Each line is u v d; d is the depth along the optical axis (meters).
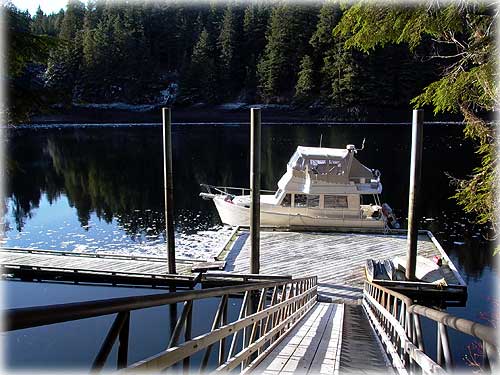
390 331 6.30
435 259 13.74
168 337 9.77
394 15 6.20
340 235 17.20
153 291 12.64
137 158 36.44
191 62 69.56
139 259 14.33
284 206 18.03
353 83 59.88
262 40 70.88
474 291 12.64
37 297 12.17
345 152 18.19
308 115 63.00
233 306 11.54
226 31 70.06
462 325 2.37
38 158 36.81
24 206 23.22
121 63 67.94
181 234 18.48
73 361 8.60
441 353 2.98
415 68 59.12
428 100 6.87
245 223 18.61
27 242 17.44
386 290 7.51
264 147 39.88
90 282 13.15
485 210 6.56
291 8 65.19
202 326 10.35
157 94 70.19
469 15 6.06
